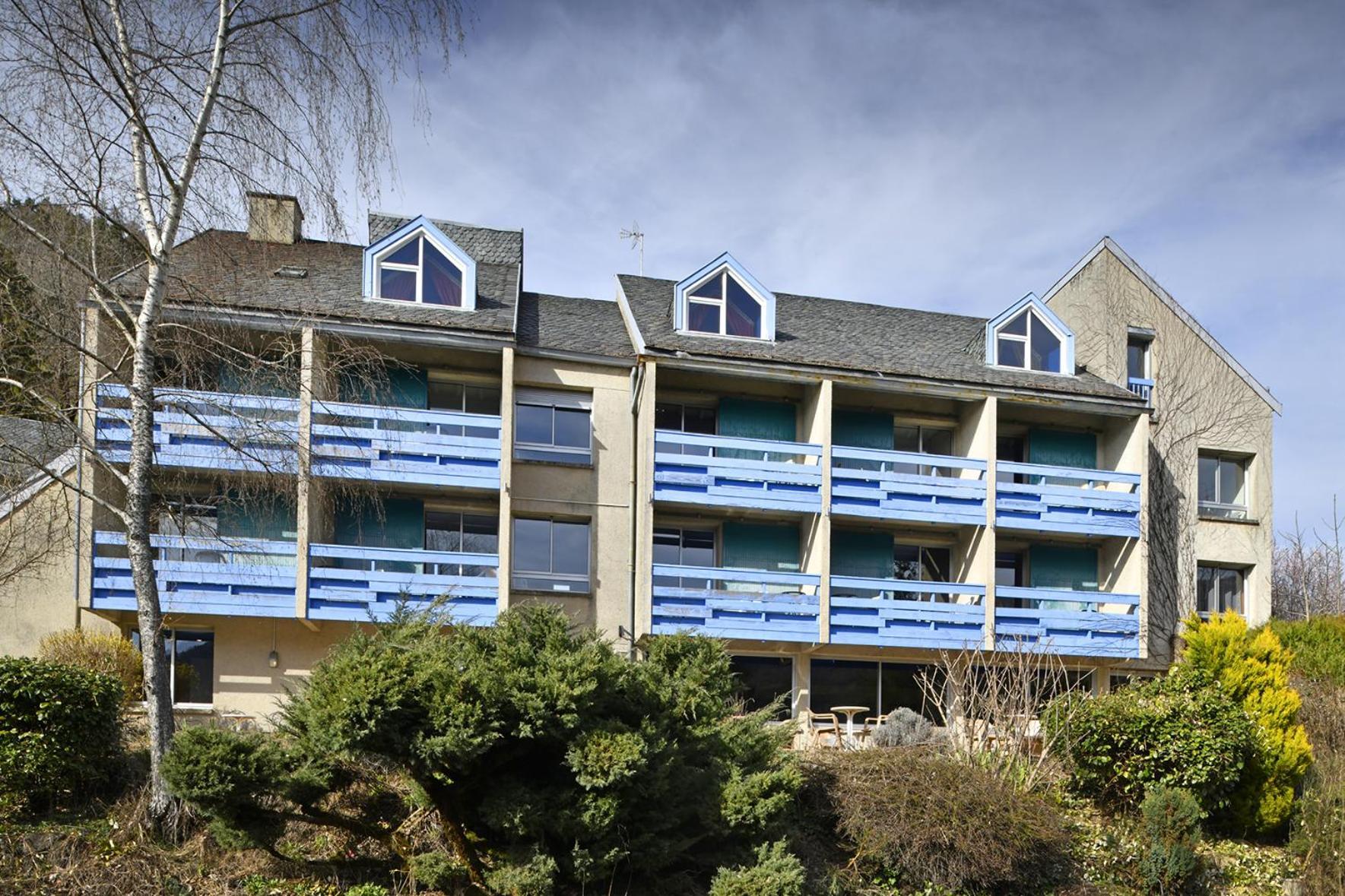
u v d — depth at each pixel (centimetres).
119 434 1698
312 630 1866
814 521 2083
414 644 971
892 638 2044
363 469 1822
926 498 2125
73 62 1092
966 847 1199
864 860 1228
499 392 2059
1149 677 2330
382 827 1073
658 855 1035
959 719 1519
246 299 1852
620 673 1034
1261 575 2489
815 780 1302
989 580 2119
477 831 1042
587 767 949
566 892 1019
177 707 1809
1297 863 1466
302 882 1029
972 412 2255
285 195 1230
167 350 1286
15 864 978
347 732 862
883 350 2286
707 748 1163
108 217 1141
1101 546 2364
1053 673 1823
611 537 2020
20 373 1209
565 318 2228
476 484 1881
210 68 1168
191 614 1769
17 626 1778
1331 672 1923
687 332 2148
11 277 1141
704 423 2205
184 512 1571
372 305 1966
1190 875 1383
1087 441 2402
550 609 1065
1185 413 2497
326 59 1179
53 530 1587
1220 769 1498
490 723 907
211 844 1059
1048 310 2395
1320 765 1609
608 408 2058
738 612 1981
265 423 1330
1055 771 1563
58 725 1091
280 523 1900
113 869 992
